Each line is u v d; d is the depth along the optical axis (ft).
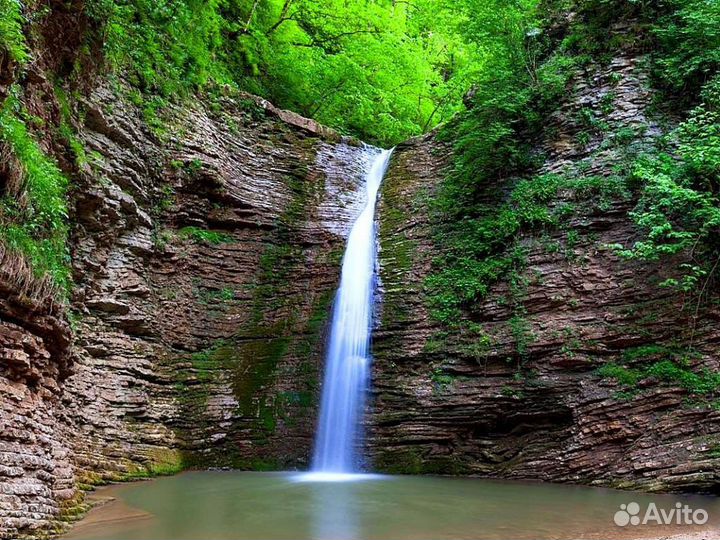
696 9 46.73
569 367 39.91
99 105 42.27
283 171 60.95
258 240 55.98
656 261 39.68
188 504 28.94
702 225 37.99
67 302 29.48
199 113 55.01
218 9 68.08
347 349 48.73
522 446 40.19
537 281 43.52
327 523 24.75
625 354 38.45
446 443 42.27
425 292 48.96
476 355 43.14
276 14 75.31
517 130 53.57
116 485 35.12
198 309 49.85
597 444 36.50
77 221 39.96
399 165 63.10
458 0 62.18
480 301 45.73
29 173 26.27
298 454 43.98
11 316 22.86
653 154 43.75
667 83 47.32
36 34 33.12
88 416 37.73
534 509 27.71
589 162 46.83
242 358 48.91
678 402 34.65
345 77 74.02
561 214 45.03
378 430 43.91
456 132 60.23
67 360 28.25
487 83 54.95
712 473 30.68
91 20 39.68
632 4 51.80
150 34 51.03
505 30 54.34
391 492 32.71
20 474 21.30
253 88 69.31
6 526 19.30
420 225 54.95
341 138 66.85
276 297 53.31
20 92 30.32
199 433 43.86
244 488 34.06
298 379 47.60
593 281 41.42
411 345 46.47
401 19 84.89
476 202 52.70
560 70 52.75
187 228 52.03
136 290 44.57
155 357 45.06
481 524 24.53
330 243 57.31
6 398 21.71
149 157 47.85
